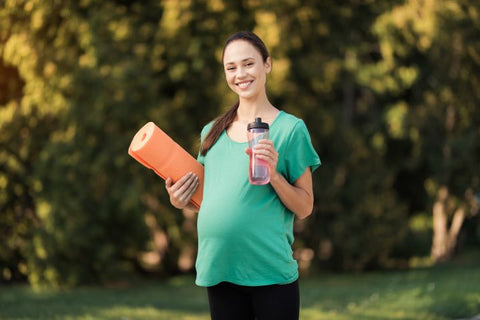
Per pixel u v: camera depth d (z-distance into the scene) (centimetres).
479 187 1914
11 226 1368
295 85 1378
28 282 1415
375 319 777
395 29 1405
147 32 1303
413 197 2111
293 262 279
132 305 992
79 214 1274
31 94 1306
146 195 1359
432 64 1689
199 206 296
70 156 1265
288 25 1286
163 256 1598
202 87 1360
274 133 276
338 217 1552
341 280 1395
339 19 1445
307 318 812
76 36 1298
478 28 1545
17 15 1281
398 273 1516
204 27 1267
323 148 1542
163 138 286
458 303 830
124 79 1208
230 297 281
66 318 805
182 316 849
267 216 271
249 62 280
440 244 1994
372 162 1612
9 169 1335
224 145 284
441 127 1803
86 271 1313
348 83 1503
